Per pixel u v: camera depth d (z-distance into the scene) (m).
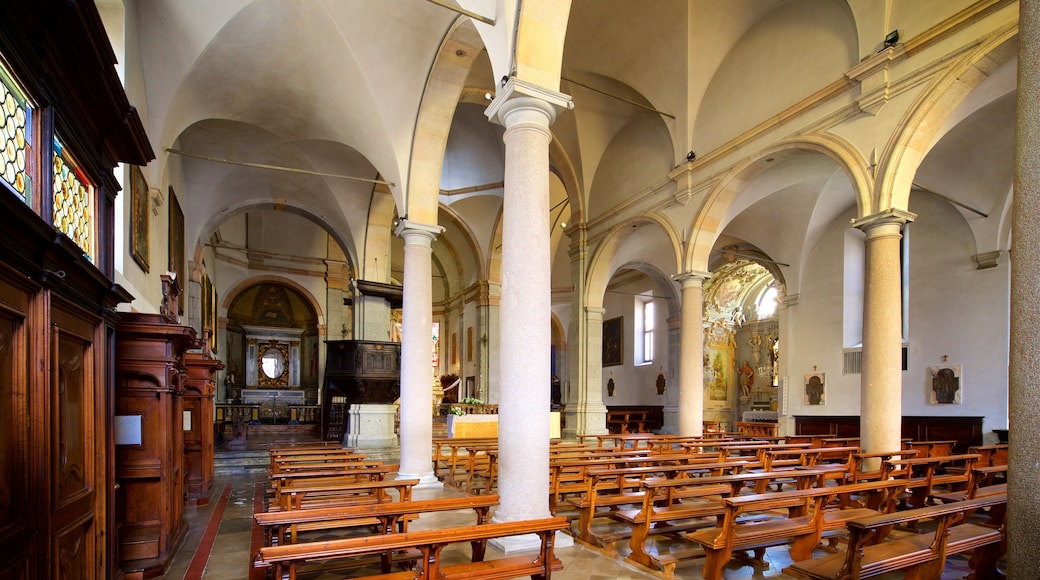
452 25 9.12
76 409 3.75
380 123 10.62
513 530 4.05
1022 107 2.03
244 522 7.82
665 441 12.31
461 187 22.52
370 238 16.98
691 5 12.52
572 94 15.99
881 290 8.94
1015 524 1.91
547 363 6.02
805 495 5.23
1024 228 1.97
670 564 5.27
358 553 3.54
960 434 13.54
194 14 8.90
